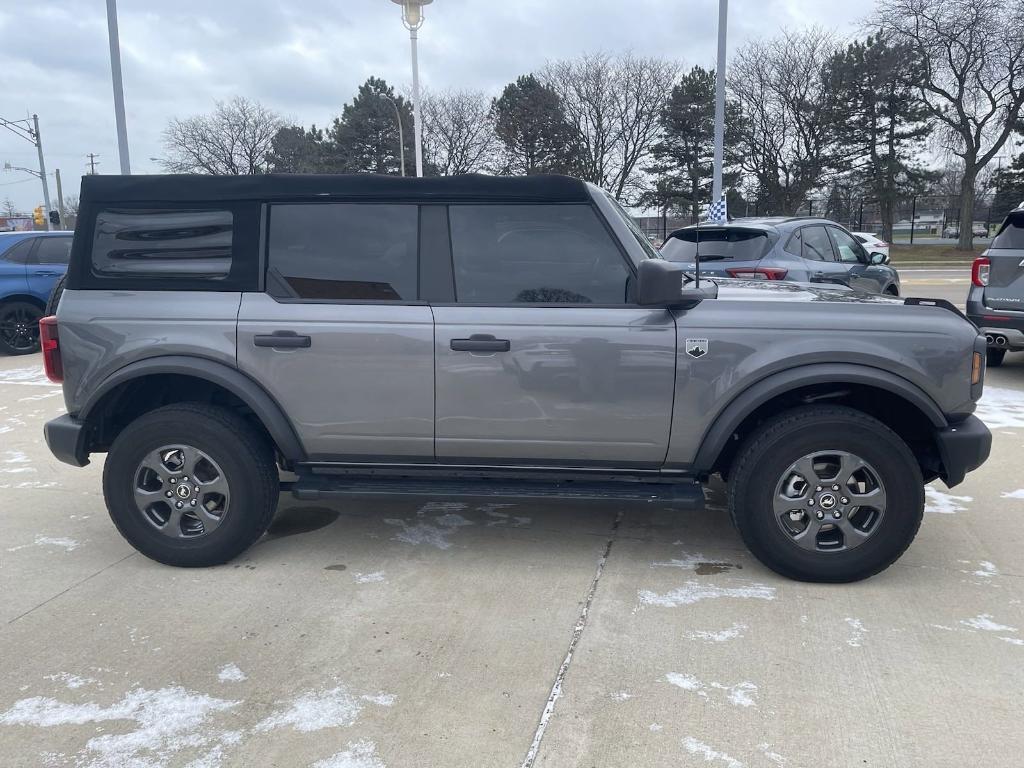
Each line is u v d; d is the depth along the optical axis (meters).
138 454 3.71
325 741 2.53
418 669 2.94
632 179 45.97
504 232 3.59
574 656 3.02
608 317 3.49
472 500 3.68
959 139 34.44
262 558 3.98
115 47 17.05
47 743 2.54
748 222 8.22
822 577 3.57
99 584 3.69
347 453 3.73
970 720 2.61
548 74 45.00
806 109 38.84
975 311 7.79
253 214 3.64
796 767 2.39
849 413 3.43
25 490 5.07
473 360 3.52
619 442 3.57
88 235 3.71
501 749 2.48
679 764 2.41
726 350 3.45
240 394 3.60
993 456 5.55
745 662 2.97
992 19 30.17
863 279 8.73
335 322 3.57
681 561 3.90
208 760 2.45
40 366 9.75
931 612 3.34
